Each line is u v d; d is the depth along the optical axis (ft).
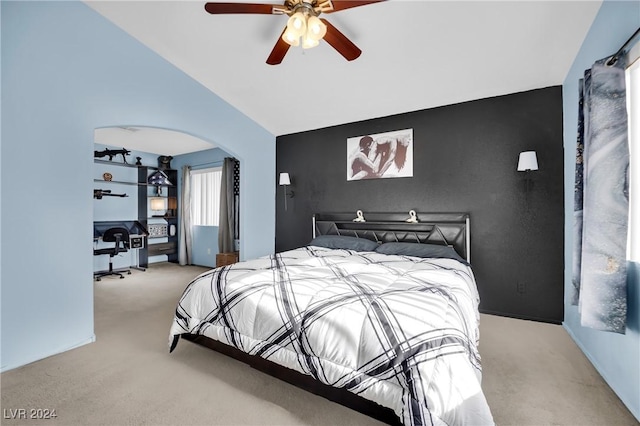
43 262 6.95
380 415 4.55
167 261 20.30
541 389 5.69
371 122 12.50
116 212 17.53
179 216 19.97
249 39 8.92
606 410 5.08
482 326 8.95
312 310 5.15
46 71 6.99
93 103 7.95
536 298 9.45
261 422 4.85
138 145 17.20
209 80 10.98
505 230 9.87
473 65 8.68
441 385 3.83
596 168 5.18
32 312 6.77
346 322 4.74
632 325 4.97
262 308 5.65
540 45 7.59
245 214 13.56
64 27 7.33
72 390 5.66
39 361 6.75
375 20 7.45
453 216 10.65
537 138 9.43
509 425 4.74
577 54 7.67
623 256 4.86
